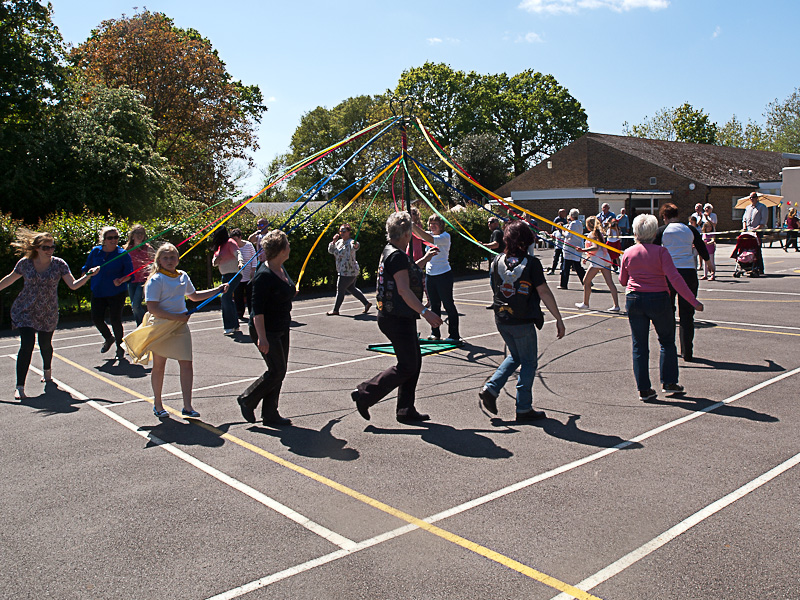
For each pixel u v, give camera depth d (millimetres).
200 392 6859
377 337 9898
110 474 4637
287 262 16266
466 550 3459
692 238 7309
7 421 5930
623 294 13914
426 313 5328
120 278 8406
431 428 5473
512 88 58188
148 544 3615
